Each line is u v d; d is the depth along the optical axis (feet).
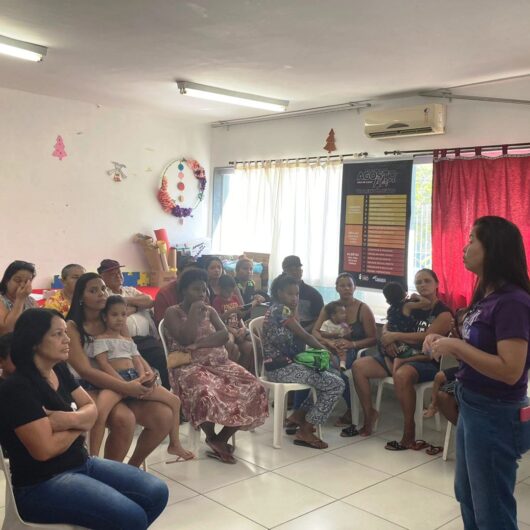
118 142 20.58
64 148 19.25
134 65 14.74
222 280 15.26
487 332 6.89
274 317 13.00
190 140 22.72
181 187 22.54
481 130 15.78
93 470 7.47
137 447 10.37
